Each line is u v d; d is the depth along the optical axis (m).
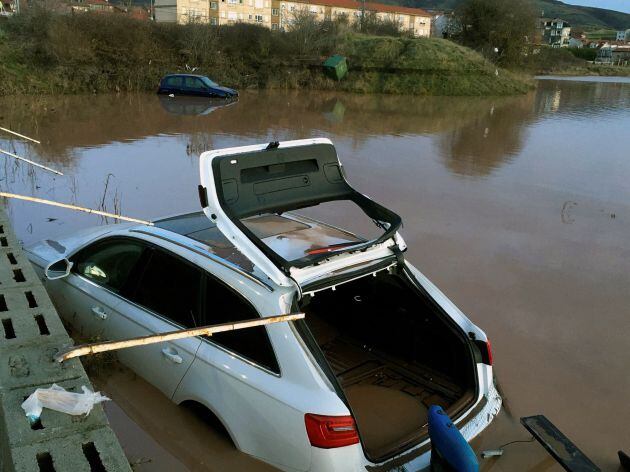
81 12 30.80
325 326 5.31
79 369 3.36
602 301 6.59
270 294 3.43
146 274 4.24
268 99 28.58
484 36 46.88
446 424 3.11
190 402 3.87
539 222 9.66
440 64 37.41
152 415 3.97
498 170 13.98
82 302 4.71
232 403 3.46
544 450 3.92
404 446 3.38
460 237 8.68
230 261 3.78
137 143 15.05
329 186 4.18
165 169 12.18
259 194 3.79
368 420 3.99
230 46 35.09
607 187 12.49
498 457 3.84
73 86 26.44
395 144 17.19
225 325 3.11
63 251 5.29
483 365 4.05
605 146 18.22
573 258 7.97
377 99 31.86
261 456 3.37
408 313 4.55
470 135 19.70
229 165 3.65
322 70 35.88
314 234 4.34
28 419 2.87
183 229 4.39
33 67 26.42
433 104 30.41
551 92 41.19
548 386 4.84
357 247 3.74
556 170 14.21
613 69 77.56
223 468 3.48
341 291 5.04
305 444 3.11
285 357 3.28
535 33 47.84
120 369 4.43
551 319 6.10
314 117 22.39
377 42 38.91
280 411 3.21
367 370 4.65
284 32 37.97
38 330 3.76
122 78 28.36
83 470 2.59
